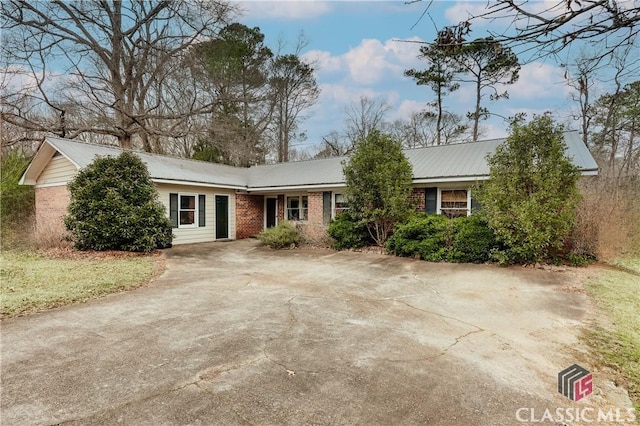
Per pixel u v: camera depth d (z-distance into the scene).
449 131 25.50
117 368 3.30
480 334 4.28
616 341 4.02
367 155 10.95
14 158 15.12
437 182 11.05
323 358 3.56
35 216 14.15
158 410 2.63
